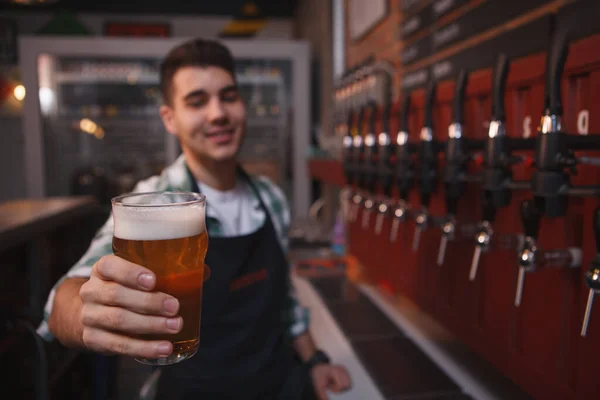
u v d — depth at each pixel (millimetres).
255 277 1057
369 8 2414
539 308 823
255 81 4242
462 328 1071
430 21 1662
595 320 696
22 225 1289
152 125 4367
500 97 705
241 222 1115
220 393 998
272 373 1068
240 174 1174
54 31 3980
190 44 986
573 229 745
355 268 1927
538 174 636
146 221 515
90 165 4328
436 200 1200
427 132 975
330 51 3578
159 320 496
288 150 4320
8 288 1408
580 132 737
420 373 1122
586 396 714
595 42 672
